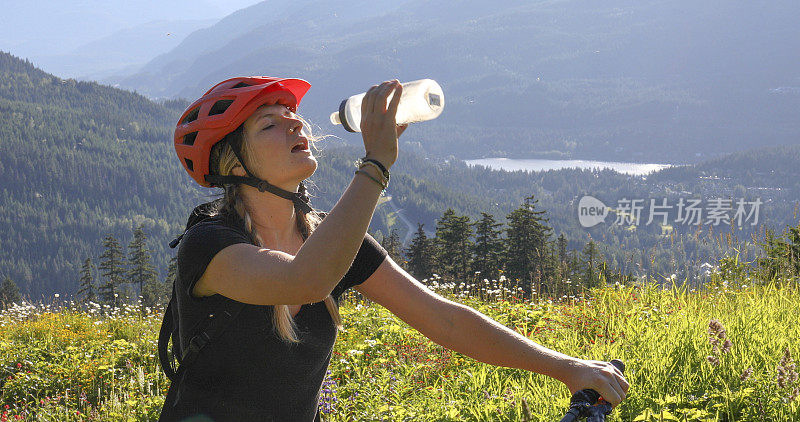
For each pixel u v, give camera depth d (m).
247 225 1.53
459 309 1.70
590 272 9.94
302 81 1.64
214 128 1.56
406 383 5.62
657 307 6.78
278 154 1.58
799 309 5.78
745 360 4.00
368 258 1.69
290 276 1.24
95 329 11.80
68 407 7.66
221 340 1.51
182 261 1.45
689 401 3.61
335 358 6.55
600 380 1.52
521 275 61.41
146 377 7.41
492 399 4.25
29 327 12.14
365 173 1.22
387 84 1.25
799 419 3.28
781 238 8.16
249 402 1.56
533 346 1.65
